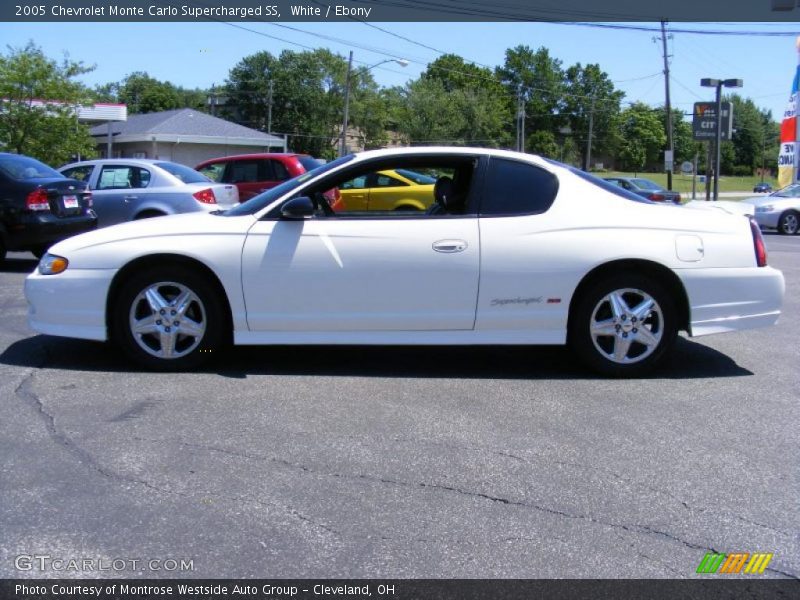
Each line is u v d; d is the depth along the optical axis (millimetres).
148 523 3131
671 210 5285
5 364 5352
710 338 6645
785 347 6316
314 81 69000
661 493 3475
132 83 89812
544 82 88375
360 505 3311
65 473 3576
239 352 5816
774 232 21531
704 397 4879
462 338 5145
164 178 10797
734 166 118562
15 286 8719
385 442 4012
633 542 3041
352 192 6281
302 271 5035
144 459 3748
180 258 5094
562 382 5164
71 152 22969
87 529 3074
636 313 5188
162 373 5199
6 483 3463
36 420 4246
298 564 2852
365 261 5016
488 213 5137
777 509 3338
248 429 4160
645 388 5055
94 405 4512
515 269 5047
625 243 5066
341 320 5090
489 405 4645
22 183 9227
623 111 99312
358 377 5199
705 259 5137
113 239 5141
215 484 3488
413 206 6367
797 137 30875
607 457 3871
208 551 2930
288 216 4988
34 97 21922
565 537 3074
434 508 3297
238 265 5031
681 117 104688
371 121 70250
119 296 5145
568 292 5090
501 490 3477
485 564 2865
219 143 37000
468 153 5277
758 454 3943
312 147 69938
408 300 5070
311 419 4340
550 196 5176
